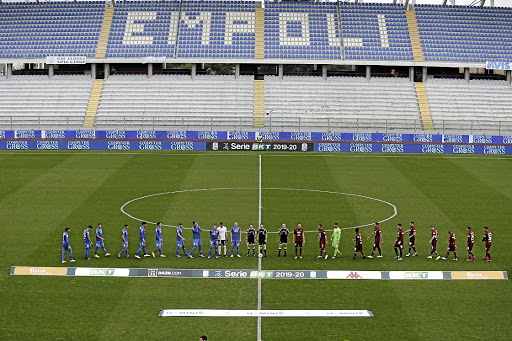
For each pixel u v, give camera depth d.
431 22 81.31
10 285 28.06
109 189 47.06
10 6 83.69
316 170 54.62
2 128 69.25
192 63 75.81
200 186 48.31
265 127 69.06
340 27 80.62
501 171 54.78
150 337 22.95
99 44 77.94
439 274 29.34
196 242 32.41
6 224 37.78
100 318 24.59
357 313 25.14
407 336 23.20
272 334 23.31
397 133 65.06
